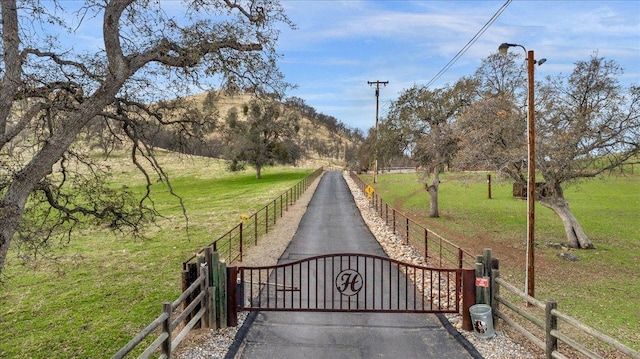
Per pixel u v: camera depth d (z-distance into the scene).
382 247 17.55
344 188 49.66
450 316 9.34
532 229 11.61
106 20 8.61
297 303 10.27
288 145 69.38
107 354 8.84
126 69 8.75
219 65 9.52
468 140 19.41
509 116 18.55
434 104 26.86
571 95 17.86
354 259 15.36
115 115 9.99
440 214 29.53
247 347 7.89
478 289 8.62
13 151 8.65
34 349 9.23
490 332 8.16
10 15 7.61
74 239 22.08
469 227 24.41
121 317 10.91
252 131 59.25
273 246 17.98
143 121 10.72
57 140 8.02
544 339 8.74
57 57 8.55
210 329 8.62
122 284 13.92
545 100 17.81
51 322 10.75
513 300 12.05
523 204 34.28
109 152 11.02
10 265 16.80
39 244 9.38
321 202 35.47
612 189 41.69
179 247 19.86
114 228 10.56
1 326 10.55
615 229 23.56
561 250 18.84
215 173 75.12
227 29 9.39
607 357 8.07
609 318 10.48
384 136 29.14
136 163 10.70
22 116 7.99
